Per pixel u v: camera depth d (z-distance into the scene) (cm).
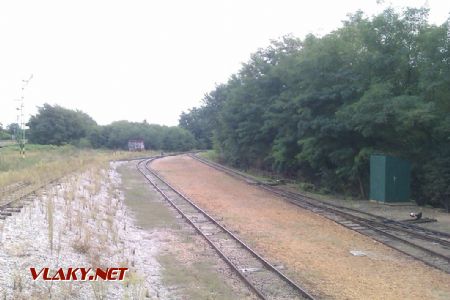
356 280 1145
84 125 10000
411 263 1293
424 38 2533
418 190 2608
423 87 2406
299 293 1034
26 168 3284
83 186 2597
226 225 1830
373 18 2736
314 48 2944
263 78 4262
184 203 2416
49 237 1265
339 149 2781
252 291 1049
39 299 852
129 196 2684
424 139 2553
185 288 1074
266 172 4403
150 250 1431
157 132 10550
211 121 9044
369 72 2738
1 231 1245
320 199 2634
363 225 1820
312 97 2830
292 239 1592
